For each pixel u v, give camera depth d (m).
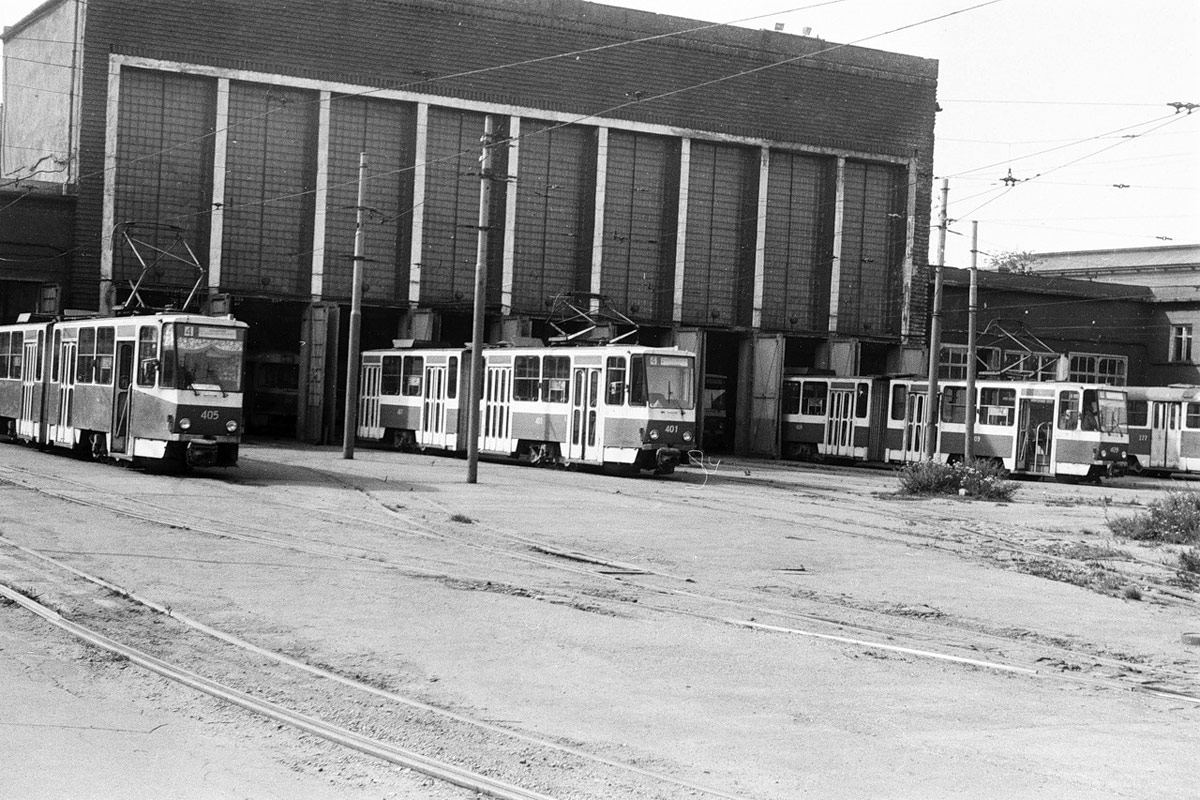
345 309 48.41
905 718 8.62
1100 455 43.72
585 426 35.66
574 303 51.44
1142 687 10.01
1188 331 65.94
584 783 6.89
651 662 10.14
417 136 48.78
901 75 56.53
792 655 10.59
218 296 44.91
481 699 8.80
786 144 54.56
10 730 7.53
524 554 16.81
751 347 54.41
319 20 47.03
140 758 7.10
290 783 6.77
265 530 17.94
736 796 6.74
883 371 58.84
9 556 14.35
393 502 23.25
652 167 53.00
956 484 33.34
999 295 62.25
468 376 41.00
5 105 55.97
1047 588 15.68
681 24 52.53
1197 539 22.53
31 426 34.16
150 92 45.16
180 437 26.34
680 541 19.06
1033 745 8.03
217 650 10.07
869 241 56.81
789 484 35.19
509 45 50.00
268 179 46.94
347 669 9.56
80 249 44.16
